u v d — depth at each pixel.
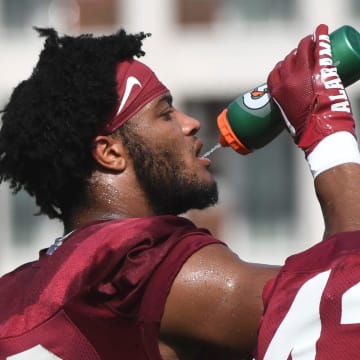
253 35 36.44
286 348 6.08
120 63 7.16
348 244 6.18
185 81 36.34
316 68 6.78
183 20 36.62
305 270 6.21
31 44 36.56
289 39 36.22
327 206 6.48
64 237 6.96
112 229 6.73
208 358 6.68
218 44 36.19
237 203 36.50
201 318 6.46
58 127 7.00
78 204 7.14
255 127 7.32
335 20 36.16
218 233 36.38
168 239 6.61
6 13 36.72
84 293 6.54
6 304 6.77
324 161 6.57
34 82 7.15
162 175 7.09
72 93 7.01
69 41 7.19
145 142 7.07
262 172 36.59
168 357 6.60
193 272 6.50
